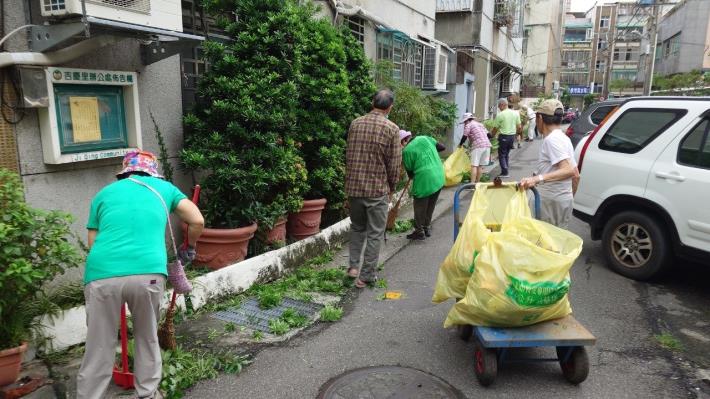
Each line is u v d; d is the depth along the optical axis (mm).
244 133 5098
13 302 3135
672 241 5184
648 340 4203
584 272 5785
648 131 5531
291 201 5750
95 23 3504
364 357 3881
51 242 3229
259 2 5488
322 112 6422
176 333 4156
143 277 2908
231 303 4738
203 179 5375
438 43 14195
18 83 3643
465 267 3609
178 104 5273
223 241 4914
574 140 11281
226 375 3604
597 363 3824
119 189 3068
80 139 4117
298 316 4531
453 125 14195
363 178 5090
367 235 5285
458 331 4254
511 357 3875
